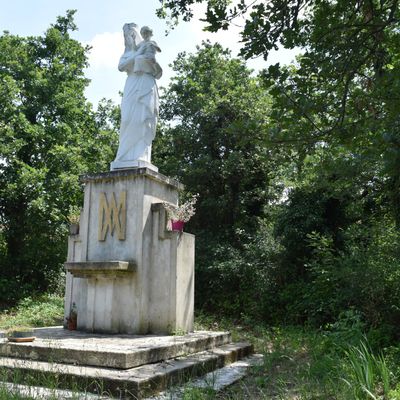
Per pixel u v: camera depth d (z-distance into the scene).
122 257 8.79
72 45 19.73
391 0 6.73
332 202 14.70
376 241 10.02
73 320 8.96
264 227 17.41
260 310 14.88
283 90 6.19
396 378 5.77
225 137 18.28
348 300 9.59
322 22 6.44
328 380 5.77
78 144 18.48
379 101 6.12
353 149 6.48
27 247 17.64
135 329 8.38
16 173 16.56
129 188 9.00
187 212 9.15
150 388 5.55
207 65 19.81
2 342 6.86
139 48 9.76
